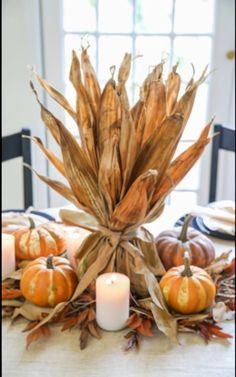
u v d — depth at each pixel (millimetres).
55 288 854
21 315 879
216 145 1596
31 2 1843
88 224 932
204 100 1997
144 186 793
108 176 820
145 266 875
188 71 1967
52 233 1016
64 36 1958
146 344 821
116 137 801
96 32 1946
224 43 1906
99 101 832
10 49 1895
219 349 813
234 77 1946
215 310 866
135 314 860
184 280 848
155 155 830
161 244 987
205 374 763
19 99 1961
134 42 1953
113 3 1902
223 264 978
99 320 846
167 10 1897
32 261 950
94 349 808
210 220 1241
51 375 758
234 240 1186
